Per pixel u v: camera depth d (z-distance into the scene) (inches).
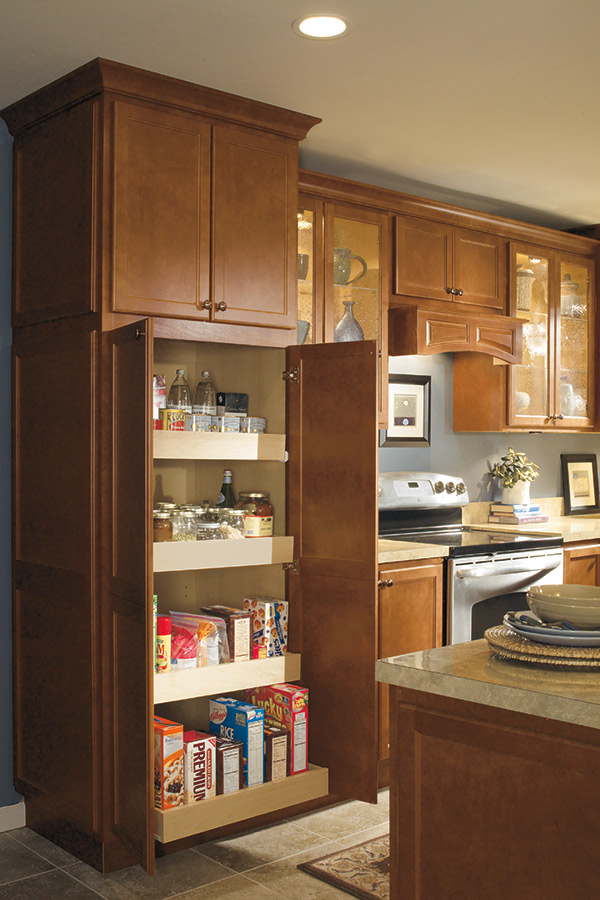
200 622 118.6
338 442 122.5
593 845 62.6
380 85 113.8
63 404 115.0
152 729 99.7
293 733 122.5
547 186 160.7
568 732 63.7
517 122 127.6
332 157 144.3
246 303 121.4
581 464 215.5
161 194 112.4
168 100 112.6
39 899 103.8
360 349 120.3
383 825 125.6
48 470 118.3
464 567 145.7
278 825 125.7
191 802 111.3
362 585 120.5
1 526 126.6
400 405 171.6
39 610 120.8
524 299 175.9
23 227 122.8
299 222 137.6
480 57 105.3
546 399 182.2
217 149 118.0
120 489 105.5
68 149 113.3
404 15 94.4
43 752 120.3
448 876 71.6
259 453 123.4
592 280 191.8
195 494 138.9
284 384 127.7
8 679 127.3
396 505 164.6
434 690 69.9
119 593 106.1
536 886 65.9
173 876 109.8
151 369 97.3
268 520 126.5
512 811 67.3
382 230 149.3
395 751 75.2
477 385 177.6
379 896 104.1
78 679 112.5
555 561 163.5
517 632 75.3
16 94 117.2
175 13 94.2
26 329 123.1
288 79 112.0
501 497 190.9
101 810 109.7
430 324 153.2
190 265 115.3
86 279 109.7
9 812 125.8
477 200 170.9
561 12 93.9
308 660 126.2
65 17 95.0
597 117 125.2
